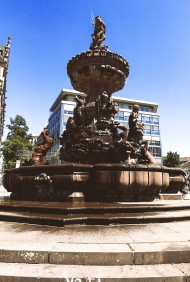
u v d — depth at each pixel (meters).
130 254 2.95
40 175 7.46
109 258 2.93
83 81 11.77
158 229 4.39
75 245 3.23
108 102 10.73
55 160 27.45
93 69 10.88
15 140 38.50
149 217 5.03
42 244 3.27
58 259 2.92
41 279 2.54
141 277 2.58
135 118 10.02
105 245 3.25
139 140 9.77
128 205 6.09
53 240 3.54
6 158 39.09
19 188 8.68
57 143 63.88
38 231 4.19
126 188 6.96
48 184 7.47
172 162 41.34
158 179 7.38
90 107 10.77
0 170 39.94
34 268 2.79
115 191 7.07
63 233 4.03
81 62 11.10
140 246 3.22
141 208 5.74
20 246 3.16
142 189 7.13
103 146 9.48
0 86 43.84
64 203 6.66
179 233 4.06
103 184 6.96
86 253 2.94
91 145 9.49
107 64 10.97
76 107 10.49
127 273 2.68
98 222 4.80
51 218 4.74
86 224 4.82
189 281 2.60
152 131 71.88
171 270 2.77
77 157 9.57
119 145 8.97
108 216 5.05
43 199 7.61
